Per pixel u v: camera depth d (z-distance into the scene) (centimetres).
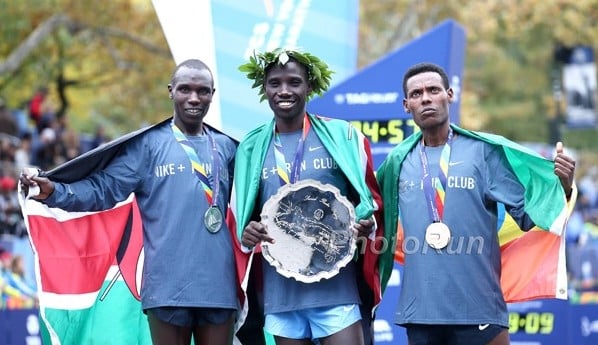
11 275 1338
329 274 705
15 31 1894
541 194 711
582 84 2733
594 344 1352
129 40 2081
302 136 726
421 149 725
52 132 1827
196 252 710
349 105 995
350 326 712
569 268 1720
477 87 3044
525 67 3203
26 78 2123
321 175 720
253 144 734
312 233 709
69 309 762
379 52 2505
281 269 707
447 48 980
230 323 724
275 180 721
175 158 723
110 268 802
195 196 717
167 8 981
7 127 1855
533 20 2359
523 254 737
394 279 975
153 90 2217
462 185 706
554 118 2886
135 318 816
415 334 708
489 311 698
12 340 1169
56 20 1919
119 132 2609
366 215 707
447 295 694
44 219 747
